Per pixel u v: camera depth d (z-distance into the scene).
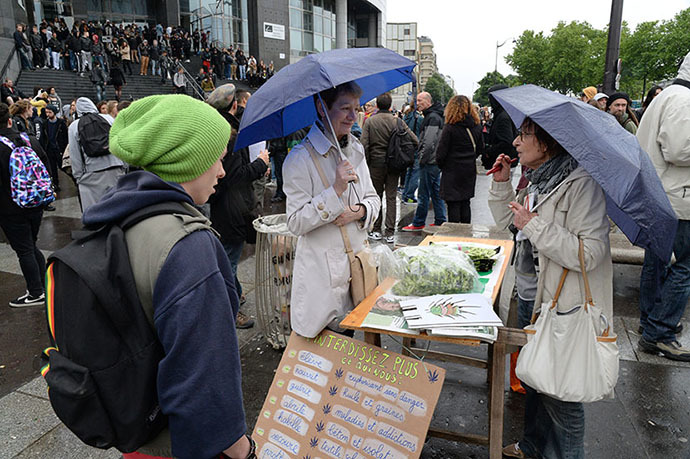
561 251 1.77
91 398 1.00
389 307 1.97
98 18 29.33
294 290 2.12
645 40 33.97
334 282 2.06
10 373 3.16
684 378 2.94
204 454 1.01
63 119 9.70
